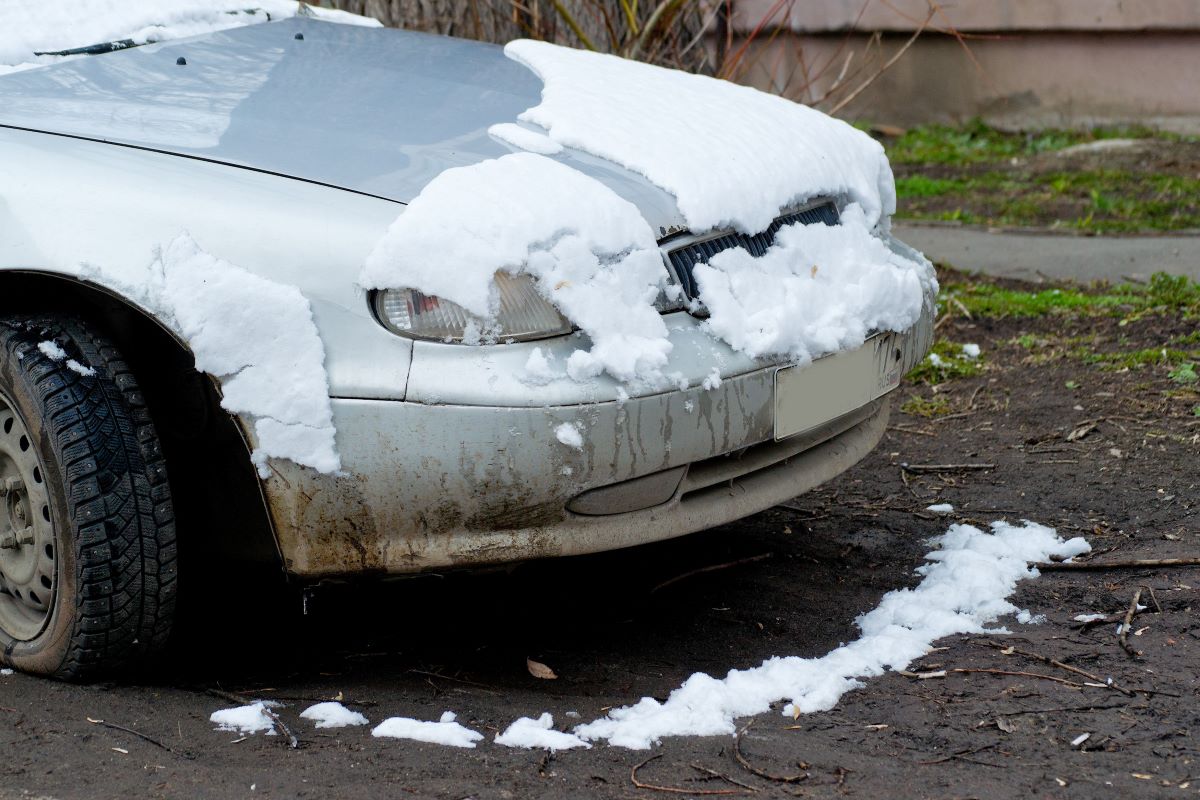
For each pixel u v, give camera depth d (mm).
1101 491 4305
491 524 2850
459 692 3092
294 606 3713
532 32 6457
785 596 3662
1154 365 5527
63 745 2799
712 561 3928
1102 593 3547
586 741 2789
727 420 2973
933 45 12047
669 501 2998
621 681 3154
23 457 3074
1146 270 7117
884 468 4703
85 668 3064
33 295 3170
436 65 3883
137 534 2967
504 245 2826
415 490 2812
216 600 3771
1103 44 11227
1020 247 7848
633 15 6301
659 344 2902
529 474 2789
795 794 2543
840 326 3232
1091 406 5129
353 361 2816
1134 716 2852
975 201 9195
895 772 2621
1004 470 4574
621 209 3010
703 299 3033
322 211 2920
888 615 3469
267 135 3223
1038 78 11633
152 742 2812
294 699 3062
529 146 3240
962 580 3623
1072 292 6781
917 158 11031
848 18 12086
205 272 2879
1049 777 2586
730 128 3561
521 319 2814
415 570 2898
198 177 3033
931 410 5285
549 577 3828
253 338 2840
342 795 2561
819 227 3459
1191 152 10250
